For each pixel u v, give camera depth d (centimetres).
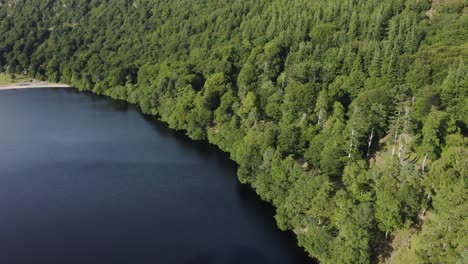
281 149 13725
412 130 11744
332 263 9400
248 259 10644
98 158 16575
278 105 16112
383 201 9525
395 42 16888
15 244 11256
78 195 13712
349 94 15775
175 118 19525
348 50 17300
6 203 13238
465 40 16412
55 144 18100
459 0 19112
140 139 18662
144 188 14150
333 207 10100
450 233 8244
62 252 10919
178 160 16362
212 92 18700
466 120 12019
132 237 11519
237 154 15300
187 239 11438
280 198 12044
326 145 12569
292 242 11250
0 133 19412
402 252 9356
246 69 19075
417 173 10362
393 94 13600
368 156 12694
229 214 12588
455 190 8725
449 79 12669
